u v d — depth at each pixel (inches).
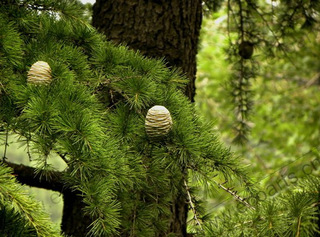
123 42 148.6
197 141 113.6
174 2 150.9
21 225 109.7
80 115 108.4
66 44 124.9
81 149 107.2
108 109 117.6
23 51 120.0
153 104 119.0
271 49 195.8
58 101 109.6
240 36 191.3
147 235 124.2
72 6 127.5
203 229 118.8
